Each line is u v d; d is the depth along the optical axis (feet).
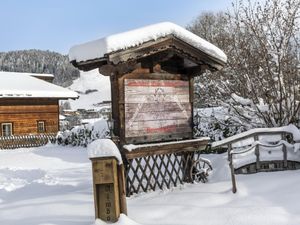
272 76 34.91
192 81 29.27
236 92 39.01
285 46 35.29
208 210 19.84
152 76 26.45
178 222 18.60
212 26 64.03
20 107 98.32
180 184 27.55
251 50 37.96
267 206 19.62
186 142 27.43
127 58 23.43
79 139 84.99
